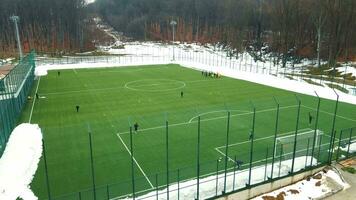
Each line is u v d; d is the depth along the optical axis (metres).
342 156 26.73
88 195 21.72
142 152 28.62
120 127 35.06
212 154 28.11
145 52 124.88
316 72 73.38
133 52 125.25
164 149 29.25
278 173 23.19
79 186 22.92
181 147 29.69
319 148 26.39
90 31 152.75
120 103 45.22
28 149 28.88
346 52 78.38
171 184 22.78
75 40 127.69
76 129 34.44
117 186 22.88
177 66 82.00
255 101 46.00
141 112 40.78
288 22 89.56
